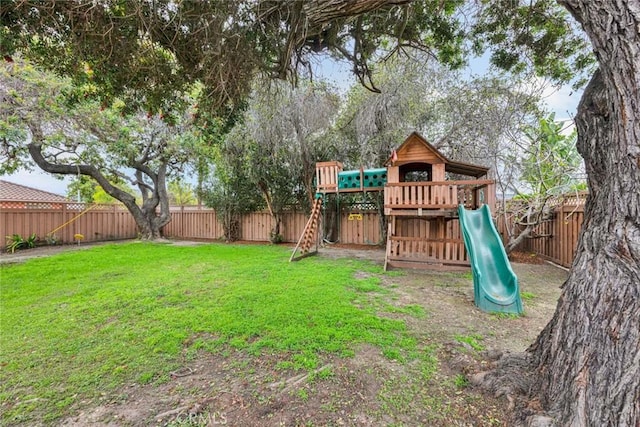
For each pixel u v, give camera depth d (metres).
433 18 3.54
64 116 7.33
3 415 1.66
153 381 1.97
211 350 2.38
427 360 2.21
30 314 3.18
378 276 5.10
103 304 3.48
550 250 6.59
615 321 1.21
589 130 1.48
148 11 2.47
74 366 2.16
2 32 2.27
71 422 1.61
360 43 3.51
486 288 3.60
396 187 5.82
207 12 2.55
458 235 7.15
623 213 1.22
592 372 1.28
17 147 8.11
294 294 3.85
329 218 10.30
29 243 9.03
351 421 1.59
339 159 9.34
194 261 6.44
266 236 11.17
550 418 1.39
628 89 1.15
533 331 2.79
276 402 1.75
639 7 1.10
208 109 3.60
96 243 10.48
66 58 2.69
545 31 3.67
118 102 5.56
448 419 1.57
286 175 9.95
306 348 2.38
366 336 2.60
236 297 3.71
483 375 1.88
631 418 1.09
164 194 11.12
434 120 8.15
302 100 8.38
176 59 3.03
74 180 13.70
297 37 2.78
